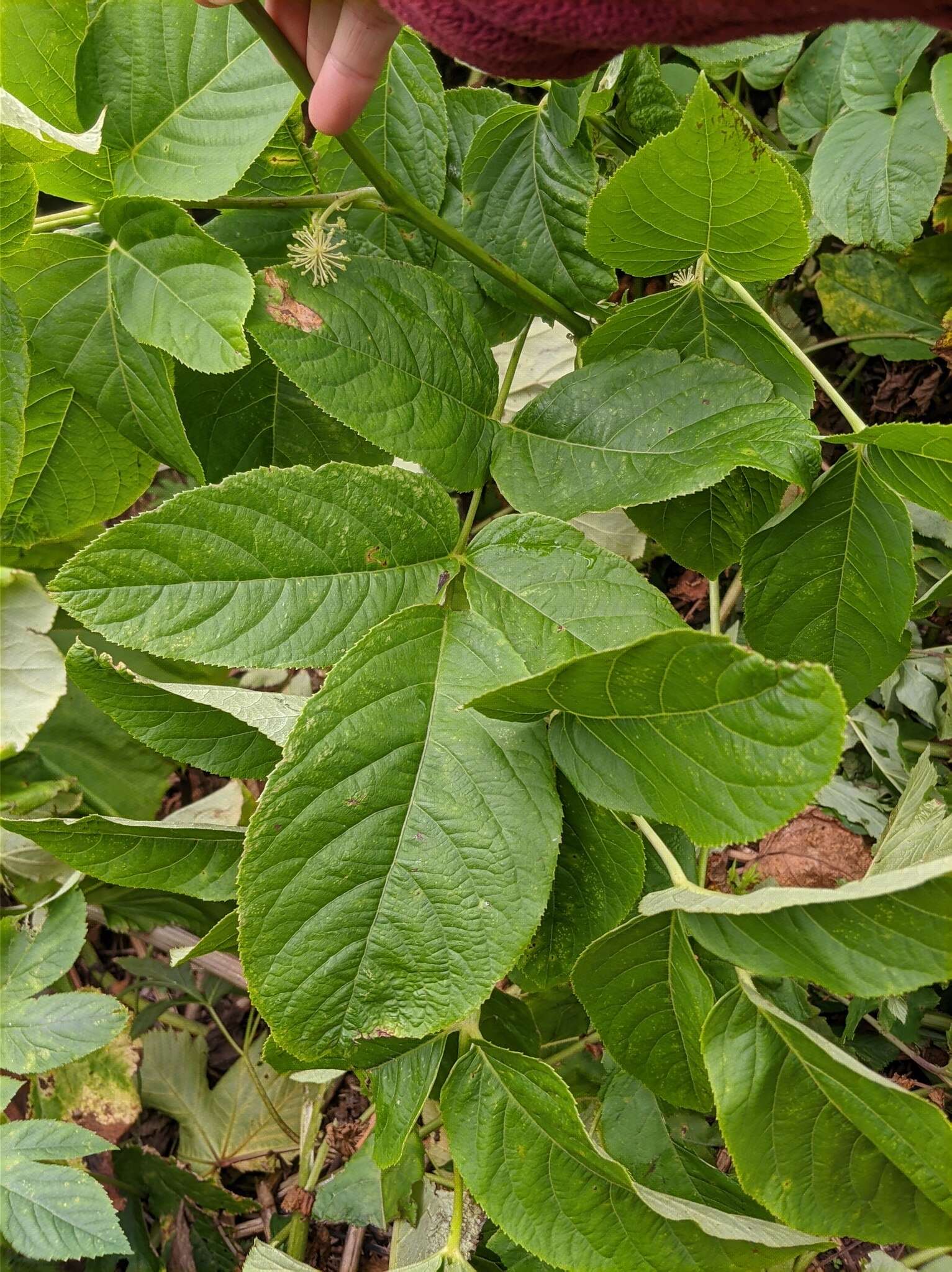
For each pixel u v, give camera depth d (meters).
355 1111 0.67
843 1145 0.34
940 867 0.29
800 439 0.39
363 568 0.38
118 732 0.70
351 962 0.34
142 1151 0.64
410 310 0.42
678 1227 0.36
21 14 0.40
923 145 0.51
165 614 0.35
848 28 0.53
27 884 0.66
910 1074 0.57
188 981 0.71
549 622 0.38
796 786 0.30
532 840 0.35
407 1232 0.55
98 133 0.39
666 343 0.45
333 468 0.38
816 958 0.32
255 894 0.33
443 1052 0.39
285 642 0.36
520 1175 0.37
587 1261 0.36
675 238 0.41
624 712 0.33
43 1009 0.55
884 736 0.57
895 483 0.40
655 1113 0.45
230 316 0.39
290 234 0.47
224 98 0.41
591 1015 0.38
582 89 0.45
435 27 0.32
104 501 0.53
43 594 0.66
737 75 0.63
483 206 0.48
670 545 0.47
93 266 0.42
